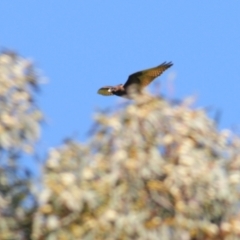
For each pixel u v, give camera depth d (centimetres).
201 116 2438
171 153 2405
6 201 2355
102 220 2319
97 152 2388
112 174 2352
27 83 2450
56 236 2322
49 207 2328
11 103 2416
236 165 2445
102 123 2402
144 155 2372
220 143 2445
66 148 2378
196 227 2367
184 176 2370
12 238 2339
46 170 2362
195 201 2372
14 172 2373
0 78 2428
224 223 2392
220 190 2388
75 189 2327
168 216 2372
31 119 2408
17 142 2384
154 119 2403
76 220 2330
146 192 2364
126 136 2388
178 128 2416
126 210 2345
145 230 2336
